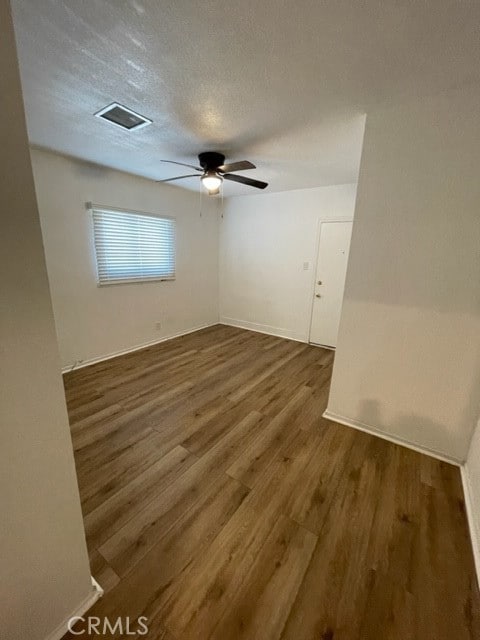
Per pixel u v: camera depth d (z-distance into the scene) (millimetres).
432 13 1046
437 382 1877
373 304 2012
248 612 1081
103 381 2971
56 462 912
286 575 1206
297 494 1623
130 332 3842
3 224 688
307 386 2941
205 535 1376
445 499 1609
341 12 1060
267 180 3531
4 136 660
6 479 794
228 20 1104
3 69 637
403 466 1852
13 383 769
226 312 5348
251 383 2994
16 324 751
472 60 1284
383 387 2088
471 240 1624
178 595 1129
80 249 3104
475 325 1703
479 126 1499
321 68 1383
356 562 1266
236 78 1468
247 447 2012
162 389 2832
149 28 1140
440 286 1762
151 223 3809
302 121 1933
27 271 752
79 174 2957
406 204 1771
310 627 1042
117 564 1236
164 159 2838
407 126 1688
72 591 1041
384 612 1091
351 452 1977
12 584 860
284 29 1141
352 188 3688
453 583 1193
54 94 1626
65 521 974
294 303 4477
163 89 1573
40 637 963
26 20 1089
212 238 4922
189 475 1751
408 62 1323
